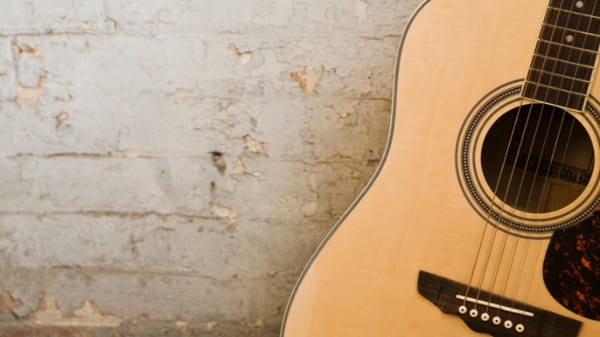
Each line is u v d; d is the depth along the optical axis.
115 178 1.19
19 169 1.19
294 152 1.18
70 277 1.23
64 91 1.16
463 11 0.97
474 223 1.00
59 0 1.13
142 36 1.14
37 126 1.18
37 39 1.14
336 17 1.14
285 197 1.20
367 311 1.02
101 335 1.24
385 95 1.16
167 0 1.13
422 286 1.01
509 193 1.07
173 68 1.15
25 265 1.23
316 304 1.03
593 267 0.98
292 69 1.15
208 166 1.19
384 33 1.14
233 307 1.23
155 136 1.18
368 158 1.18
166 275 1.23
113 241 1.22
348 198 1.20
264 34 1.14
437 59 0.98
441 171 1.00
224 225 1.21
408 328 1.02
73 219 1.21
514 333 0.99
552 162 1.06
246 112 1.17
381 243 1.01
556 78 0.97
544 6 0.96
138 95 1.16
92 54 1.15
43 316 1.23
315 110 1.17
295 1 1.13
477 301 1.00
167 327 1.24
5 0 1.13
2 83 1.16
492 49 0.98
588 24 0.96
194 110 1.17
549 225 0.98
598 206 0.98
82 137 1.18
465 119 0.99
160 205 1.20
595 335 0.98
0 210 1.20
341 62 1.15
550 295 0.99
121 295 1.23
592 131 0.97
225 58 1.15
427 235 1.00
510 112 1.05
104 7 1.13
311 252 1.22
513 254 0.99
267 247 1.22
